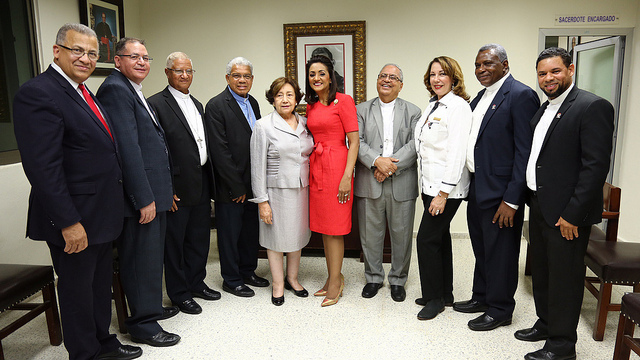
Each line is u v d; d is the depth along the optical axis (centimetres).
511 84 243
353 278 340
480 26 420
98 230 204
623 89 417
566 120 208
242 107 304
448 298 288
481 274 278
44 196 183
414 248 417
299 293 308
